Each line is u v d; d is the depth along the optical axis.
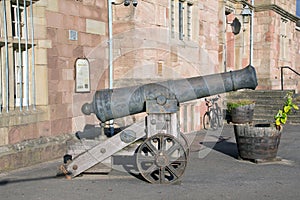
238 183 6.16
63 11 8.27
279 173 6.85
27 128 7.50
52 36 8.03
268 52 17.42
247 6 15.95
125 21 9.52
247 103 13.52
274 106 14.12
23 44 7.65
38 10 7.79
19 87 7.61
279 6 18.12
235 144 9.80
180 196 5.49
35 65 7.84
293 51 21.34
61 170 6.54
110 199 5.37
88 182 6.20
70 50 8.45
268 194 5.59
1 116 6.98
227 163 7.64
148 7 10.01
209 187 5.93
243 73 6.62
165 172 6.49
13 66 7.48
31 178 6.45
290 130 12.07
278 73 18.55
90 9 8.96
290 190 5.79
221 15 14.24
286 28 20.06
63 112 8.30
